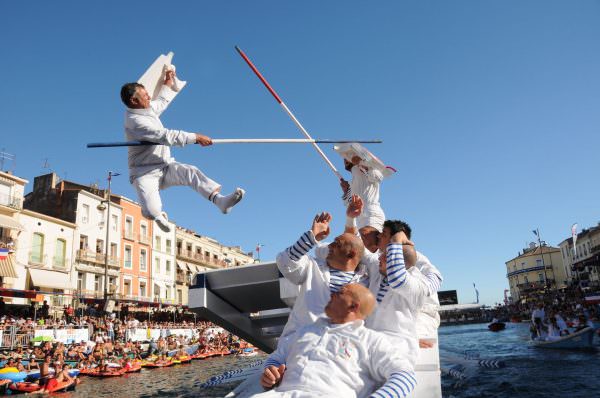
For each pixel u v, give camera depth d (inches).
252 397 103.3
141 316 1637.6
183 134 163.8
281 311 304.3
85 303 1382.9
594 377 406.6
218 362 941.8
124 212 1720.0
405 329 132.1
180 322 1662.2
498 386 372.8
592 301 1414.9
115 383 628.7
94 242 1544.0
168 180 174.4
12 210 1245.1
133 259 1744.6
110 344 893.8
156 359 857.5
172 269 1999.3
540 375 425.4
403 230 150.0
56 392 556.1
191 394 395.2
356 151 214.4
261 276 225.6
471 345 937.5
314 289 141.6
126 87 163.8
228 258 2541.8
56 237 1385.3
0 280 1197.1
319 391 103.9
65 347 860.6
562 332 772.6
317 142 202.4
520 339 1051.3
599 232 2485.2
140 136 161.6
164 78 185.8
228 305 262.8
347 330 113.9
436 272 146.4
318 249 157.9
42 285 1282.0
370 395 99.0
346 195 227.5
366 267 153.4
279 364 118.0
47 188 1528.1
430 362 137.3
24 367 666.2
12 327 858.8
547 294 2655.0
